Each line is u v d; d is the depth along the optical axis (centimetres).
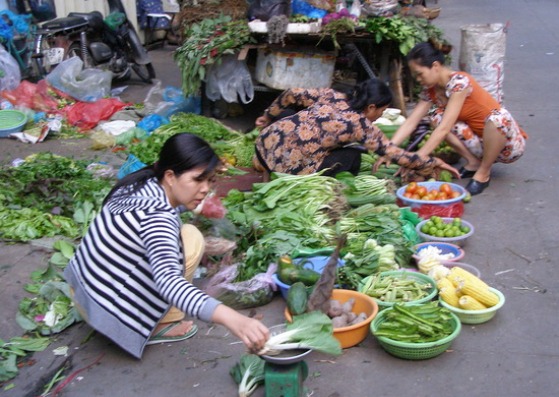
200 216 387
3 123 656
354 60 739
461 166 551
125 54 866
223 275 361
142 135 628
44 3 854
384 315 315
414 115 515
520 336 319
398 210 423
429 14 707
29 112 677
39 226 439
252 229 393
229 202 446
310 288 331
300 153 454
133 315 299
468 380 289
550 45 1048
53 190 480
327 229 397
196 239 319
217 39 634
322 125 447
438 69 480
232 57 648
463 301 325
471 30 585
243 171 549
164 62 1025
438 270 349
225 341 326
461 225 410
